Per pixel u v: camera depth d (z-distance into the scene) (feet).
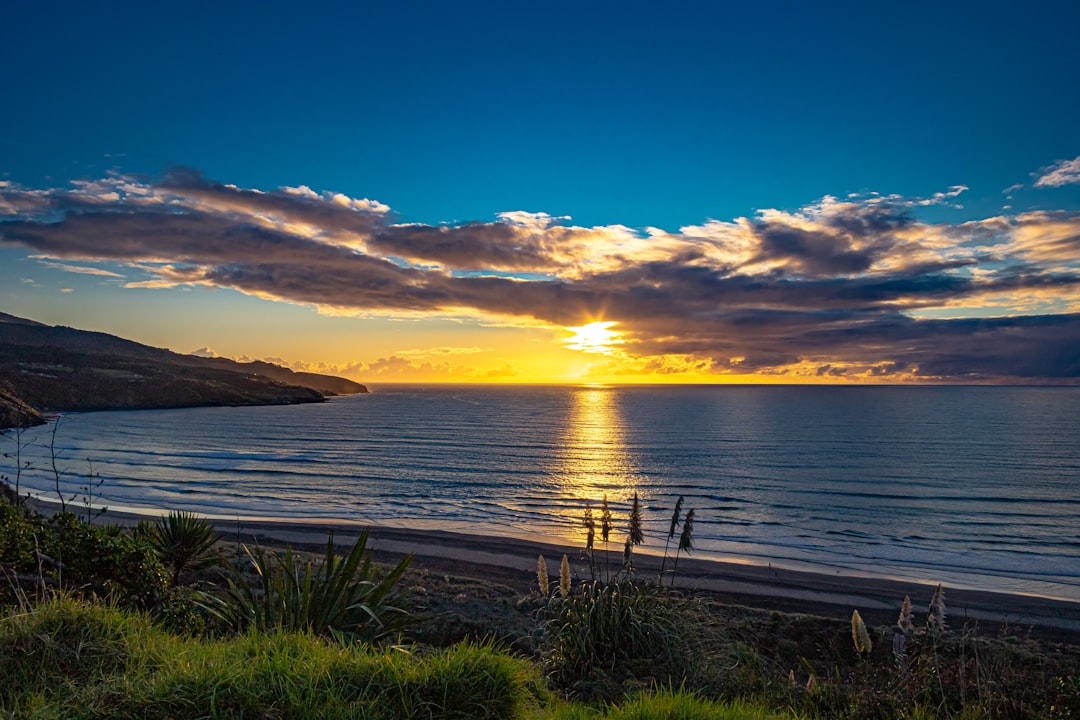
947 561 96.53
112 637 13.56
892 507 145.07
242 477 182.91
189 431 339.36
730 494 163.73
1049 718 16.79
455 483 181.57
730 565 82.38
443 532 97.81
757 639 41.50
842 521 128.88
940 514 137.18
